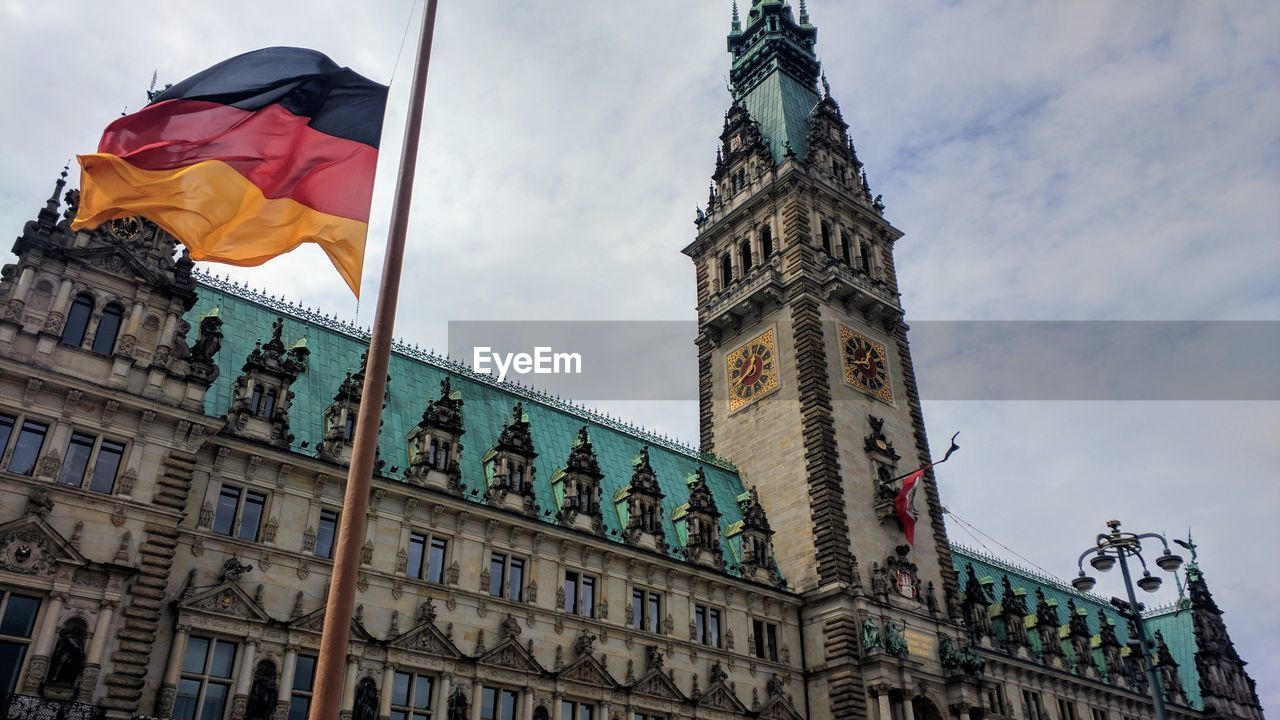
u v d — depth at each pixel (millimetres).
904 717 65625
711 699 61000
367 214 34531
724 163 98062
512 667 52781
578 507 61406
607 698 56000
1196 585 123125
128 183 34000
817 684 67125
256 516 48094
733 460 83250
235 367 54531
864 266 90750
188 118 35250
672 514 71750
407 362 65750
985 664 80875
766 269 85938
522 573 56656
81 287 43625
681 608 63188
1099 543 44312
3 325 40750
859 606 68562
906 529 75188
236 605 44938
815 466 74062
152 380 43656
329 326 63188
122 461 41969
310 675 46344
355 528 24094
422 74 30828
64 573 38531
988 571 106125
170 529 42094
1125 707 99000
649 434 80000
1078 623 100125
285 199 34531
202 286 58375
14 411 40156
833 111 99500
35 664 36781
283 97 36000
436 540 54000
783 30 109500
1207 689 112062
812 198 89125
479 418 66125
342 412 53406
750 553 70688
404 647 49188
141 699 40719
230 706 43219
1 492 38562
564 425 72688
